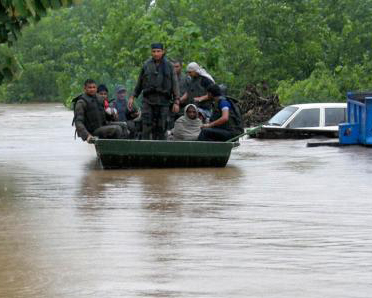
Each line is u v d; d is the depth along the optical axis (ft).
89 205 67.31
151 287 43.65
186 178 83.10
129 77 218.18
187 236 55.42
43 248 52.21
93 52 265.75
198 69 104.68
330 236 55.47
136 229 57.62
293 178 82.89
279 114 139.44
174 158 91.04
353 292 42.65
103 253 50.80
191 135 96.07
